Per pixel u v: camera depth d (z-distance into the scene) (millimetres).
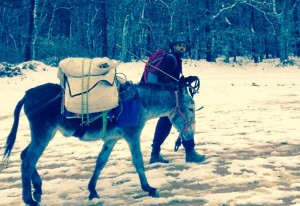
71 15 50219
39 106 4504
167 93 5277
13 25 49219
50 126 4535
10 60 33969
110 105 4555
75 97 4500
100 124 4641
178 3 39219
